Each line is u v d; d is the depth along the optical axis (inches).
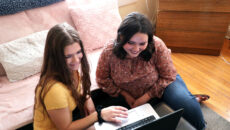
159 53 39.4
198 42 78.2
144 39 32.3
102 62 40.8
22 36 54.0
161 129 26.5
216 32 73.1
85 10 59.6
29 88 47.8
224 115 52.8
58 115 29.2
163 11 73.8
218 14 68.5
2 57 49.0
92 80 48.7
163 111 39.6
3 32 51.4
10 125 38.4
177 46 82.4
